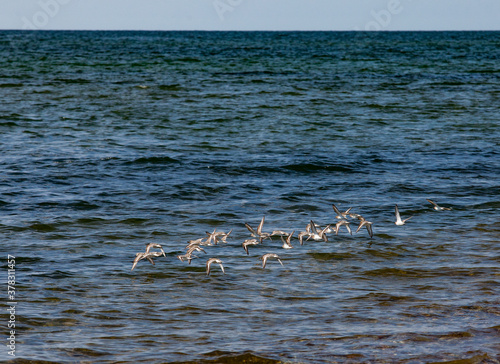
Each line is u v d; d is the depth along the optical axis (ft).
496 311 59.36
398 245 78.69
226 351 51.83
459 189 104.63
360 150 131.95
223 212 92.48
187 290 64.90
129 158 121.80
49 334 54.75
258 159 122.83
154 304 61.46
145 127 154.61
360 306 61.00
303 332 55.52
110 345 52.90
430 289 64.90
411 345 52.75
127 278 67.87
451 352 51.44
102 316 58.59
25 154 124.06
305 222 88.74
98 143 135.23
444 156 127.13
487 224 87.04
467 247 77.82
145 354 51.31
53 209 92.07
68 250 76.07
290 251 76.74
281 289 65.26
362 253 75.97
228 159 122.62
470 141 141.69
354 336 54.60
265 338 54.39
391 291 64.64
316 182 108.58
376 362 49.90
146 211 92.17
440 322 57.26
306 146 135.44
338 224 74.90
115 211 91.91
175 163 118.93
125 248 77.36
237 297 63.26
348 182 108.58
